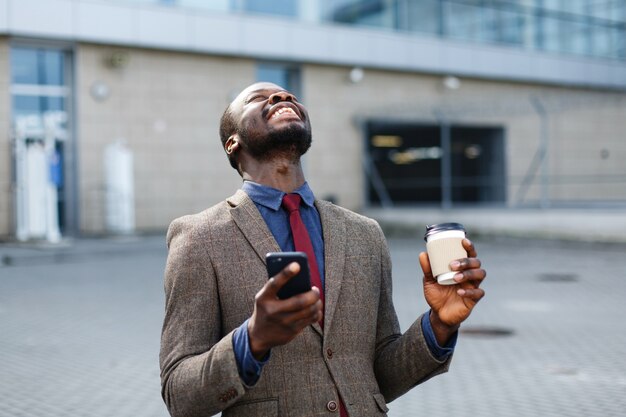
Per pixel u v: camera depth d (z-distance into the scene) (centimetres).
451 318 181
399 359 192
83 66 1980
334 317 187
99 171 2003
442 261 179
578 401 559
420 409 546
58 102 1970
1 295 1109
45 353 741
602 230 1764
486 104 2667
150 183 2083
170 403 175
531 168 2819
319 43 2320
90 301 1050
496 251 1697
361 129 2442
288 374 180
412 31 2509
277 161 196
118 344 778
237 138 200
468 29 2620
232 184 2203
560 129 2866
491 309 959
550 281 1208
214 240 186
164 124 2100
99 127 2005
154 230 2083
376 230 205
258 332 155
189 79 2139
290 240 191
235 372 161
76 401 577
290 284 152
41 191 1733
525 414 529
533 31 2750
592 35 2875
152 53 2080
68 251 1586
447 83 2552
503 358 700
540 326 848
